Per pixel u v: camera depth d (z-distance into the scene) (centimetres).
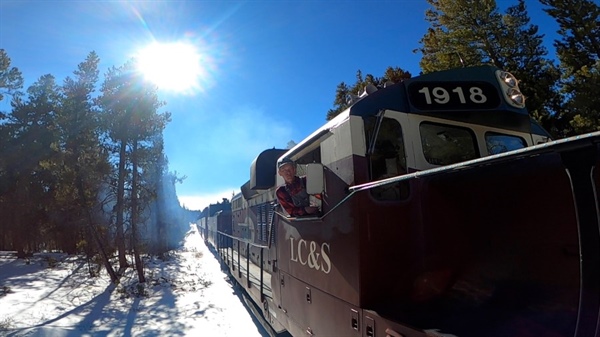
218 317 923
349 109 343
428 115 360
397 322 266
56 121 1327
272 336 645
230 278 1407
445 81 368
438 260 316
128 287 1289
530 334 224
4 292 1205
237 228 1160
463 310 278
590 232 156
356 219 317
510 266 260
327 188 382
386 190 329
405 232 323
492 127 386
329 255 372
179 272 1662
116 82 1382
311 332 422
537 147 175
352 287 323
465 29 1780
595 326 152
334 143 369
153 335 791
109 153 1424
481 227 283
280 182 559
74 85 1398
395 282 315
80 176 1296
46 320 893
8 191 2095
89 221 1345
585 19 1666
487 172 279
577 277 217
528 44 1775
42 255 2322
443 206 318
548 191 233
